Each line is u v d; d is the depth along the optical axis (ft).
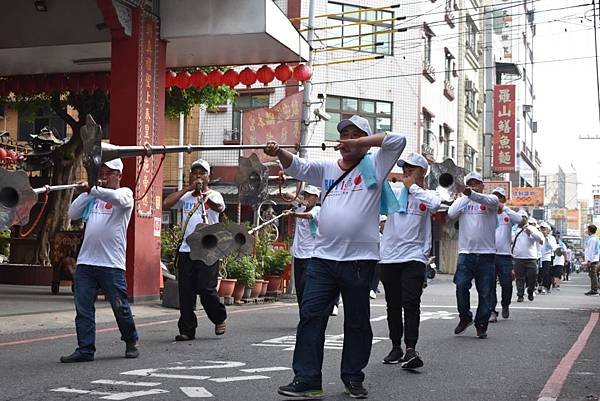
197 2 45.93
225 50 50.34
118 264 23.56
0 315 35.01
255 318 38.01
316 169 18.51
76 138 60.39
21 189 18.94
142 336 29.96
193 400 17.92
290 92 83.87
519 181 169.48
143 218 43.09
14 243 62.69
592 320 38.52
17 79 58.49
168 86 55.16
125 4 43.11
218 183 84.28
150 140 44.80
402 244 23.77
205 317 37.68
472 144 129.18
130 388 19.20
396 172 83.30
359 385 18.45
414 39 91.86
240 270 46.70
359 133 18.42
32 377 20.59
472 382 20.86
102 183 23.20
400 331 24.20
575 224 306.35
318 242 18.12
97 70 56.70
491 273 30.71
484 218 30.60
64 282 56.13
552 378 21.63
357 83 87.81
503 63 146.00
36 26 49.52
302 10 84.17
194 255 27.53
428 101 98.63
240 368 22.44
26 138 90.58
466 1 120.67
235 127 84.84
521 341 29.71
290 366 22.84
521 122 180.24
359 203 17.95
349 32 87.56
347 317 18.25
